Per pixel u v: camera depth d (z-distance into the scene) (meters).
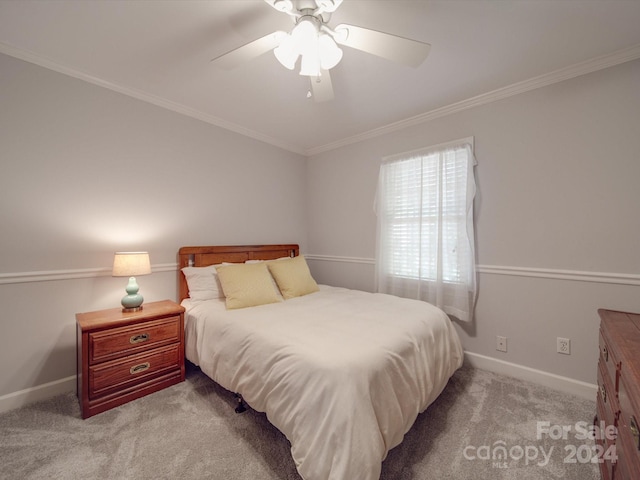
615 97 1.80
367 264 3.18
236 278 2.27
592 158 1.88
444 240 2.49
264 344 1.49
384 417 1.19
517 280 2.17
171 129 2.52
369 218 3.15
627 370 0.94
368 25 1.56
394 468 1.31
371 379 1.19
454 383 2.10
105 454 1.40
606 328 1.39
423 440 1.50
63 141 1.95
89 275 2.07
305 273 2.79
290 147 3.58
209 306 2.17
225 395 1.93
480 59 1.84
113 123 2.18
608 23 1.52
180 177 2.58
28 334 1.83
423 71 1.98
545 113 2.04
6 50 1.73
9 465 1.33
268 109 2.59
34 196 1.85
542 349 2.07
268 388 1.36
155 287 2.43
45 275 1.88
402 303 2.20
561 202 1.99
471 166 2.33
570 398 1.89
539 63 1.88
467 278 2.35
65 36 1.65
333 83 2.13
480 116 2.34
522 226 2.15
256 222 3.23
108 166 2.16
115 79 2.11
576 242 1.94
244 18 1.53
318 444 1.07
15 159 1.78
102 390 1.74
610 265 1.82
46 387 1.88
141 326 1.90
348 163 3.35
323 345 1.37
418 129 2.74
